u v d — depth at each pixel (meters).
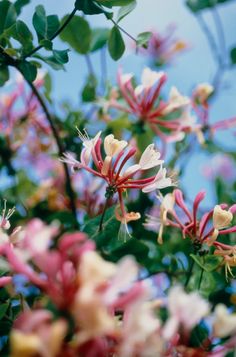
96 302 0.46
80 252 0.47
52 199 0.80
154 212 0.76
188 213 0.64
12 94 0.83
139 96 0.78
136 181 0.63
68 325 0.47
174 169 0.78
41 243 0.47
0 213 0.69
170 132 0.83
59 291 0.47
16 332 0.45
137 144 0.79
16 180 0.82
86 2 0.66
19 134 0.84
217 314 0.49
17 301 0.61
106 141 0.63
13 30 0.68
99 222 0.64
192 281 0.67
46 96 0.83
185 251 0.73
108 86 0.83
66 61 0.67
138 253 0.65
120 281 0.46
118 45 0.70
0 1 0.68
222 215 0.62
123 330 0.47
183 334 0.50
